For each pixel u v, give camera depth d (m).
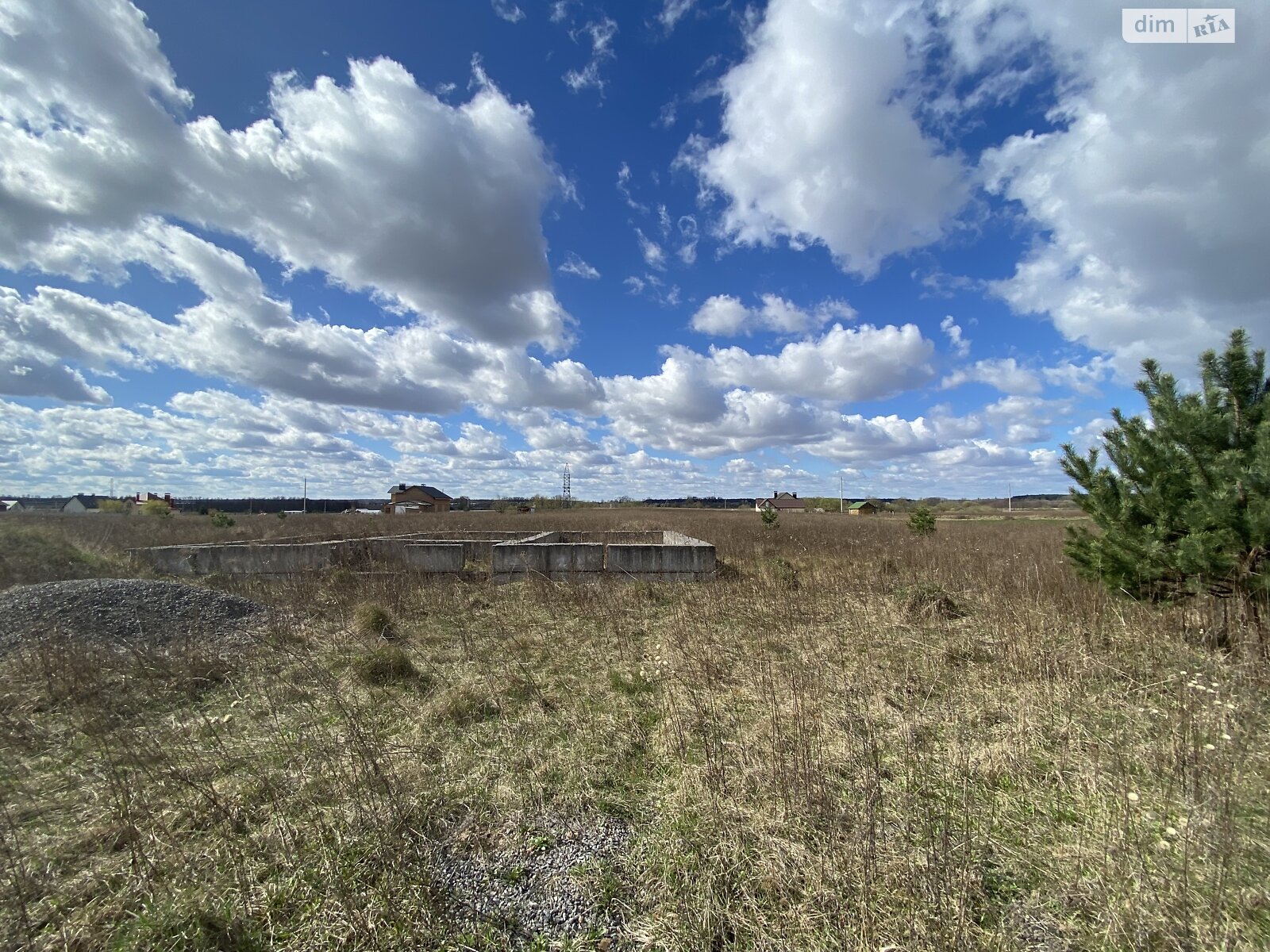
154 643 5.44
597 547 10.16
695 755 3.40
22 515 28.17
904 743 3.37
